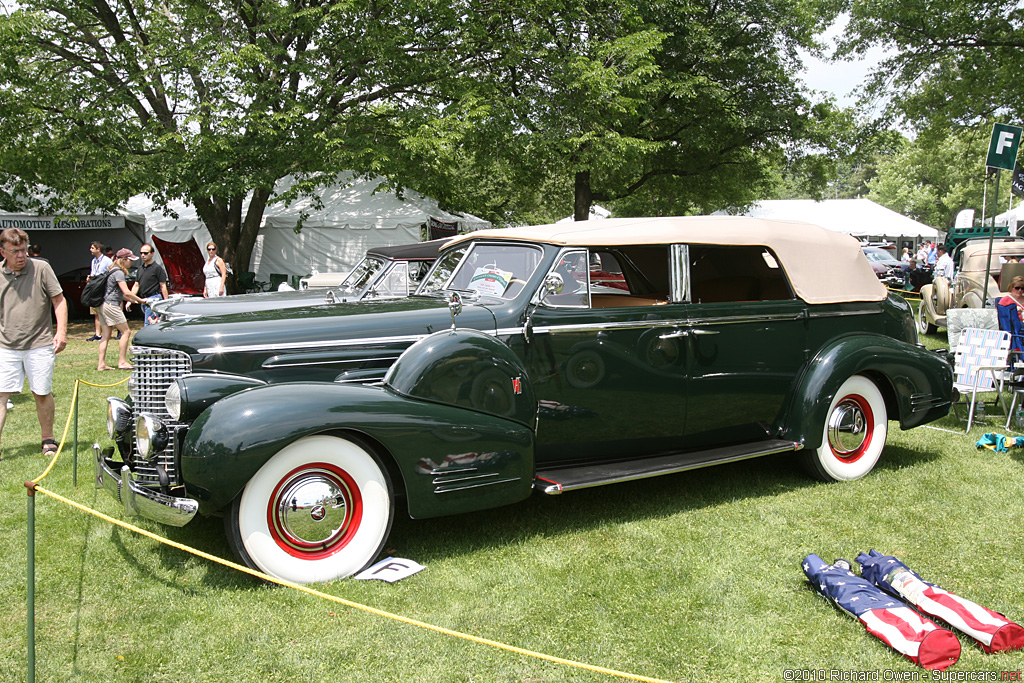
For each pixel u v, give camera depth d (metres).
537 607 3.14
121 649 2.80
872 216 27.34
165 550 3.71
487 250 4.61
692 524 4.14
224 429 3.13
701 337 4.46
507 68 16.77
